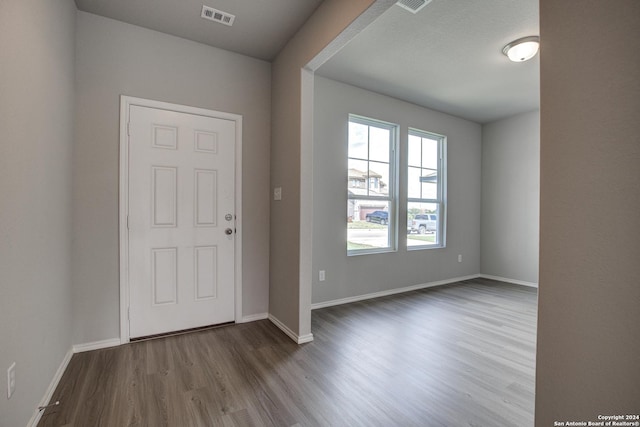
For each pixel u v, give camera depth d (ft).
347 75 10.97
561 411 2.88
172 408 5.24
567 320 2.83
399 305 11.48
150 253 8.11
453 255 15.64
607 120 2.55
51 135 5.60
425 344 7.97
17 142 4.24
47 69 5.36
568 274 2.82
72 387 5.82
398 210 13.37
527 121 15.03
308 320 8.17
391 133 13.41
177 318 8.48
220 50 9.08
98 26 7.48
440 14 7.53
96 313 7.45
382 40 8.70
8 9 3.95
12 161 4.09
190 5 7.18
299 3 7.14
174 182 8.40
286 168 8.79
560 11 2.85
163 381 6.07
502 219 15.97
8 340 4.00
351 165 12.27
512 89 12.16
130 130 7.84
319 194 11.12
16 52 4.19
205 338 8.19
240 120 9.36
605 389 2.59
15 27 4.16
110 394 5.62
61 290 6.26
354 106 11.92
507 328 9.14
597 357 2.64
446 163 15.24
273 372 6.47
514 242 15.48
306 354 7.34
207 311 8.91
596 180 2.62
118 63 7.70
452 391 5.84
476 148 16.66
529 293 13.34
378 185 13.00
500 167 16.07
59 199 6.11
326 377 6.30
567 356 2.84
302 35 7.97
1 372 3.82
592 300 2.66
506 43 8.85
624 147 2.45
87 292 7.34
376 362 6.98
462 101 13.50
